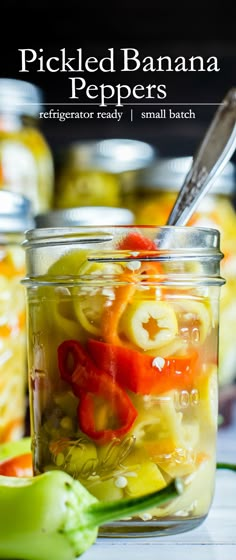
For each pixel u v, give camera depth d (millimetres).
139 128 1104
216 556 423
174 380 439
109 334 436
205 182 491
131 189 884
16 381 650
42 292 454
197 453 452
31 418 480
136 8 988
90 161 917
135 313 435
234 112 483
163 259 439
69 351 443
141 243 441
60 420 447
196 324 450
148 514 444
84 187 917
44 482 401
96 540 446
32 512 392
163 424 438
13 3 966
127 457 435
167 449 438
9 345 637
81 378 439
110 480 436
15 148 795
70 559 400
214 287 469
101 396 436
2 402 636
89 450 439
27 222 648
